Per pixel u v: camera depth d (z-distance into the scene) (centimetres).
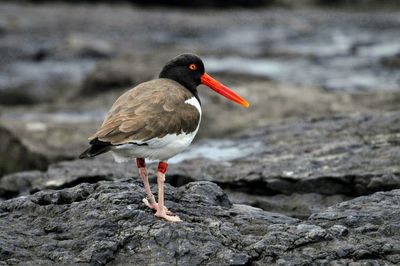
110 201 909
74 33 4300
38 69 3422
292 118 1898
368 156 1320
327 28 4666
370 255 814
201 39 4316
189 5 5775
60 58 3656
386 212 909
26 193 1386
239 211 958
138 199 920
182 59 979
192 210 934
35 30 4303
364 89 2616
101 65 2712
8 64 3544
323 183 1241
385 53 3500
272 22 4991
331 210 942
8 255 809
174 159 1492
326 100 2175
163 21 4891
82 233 848
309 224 889
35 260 802
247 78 2588
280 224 888
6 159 1845
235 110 2070
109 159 1460
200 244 818
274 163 1348
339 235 855
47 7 5253
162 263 792
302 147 1434
